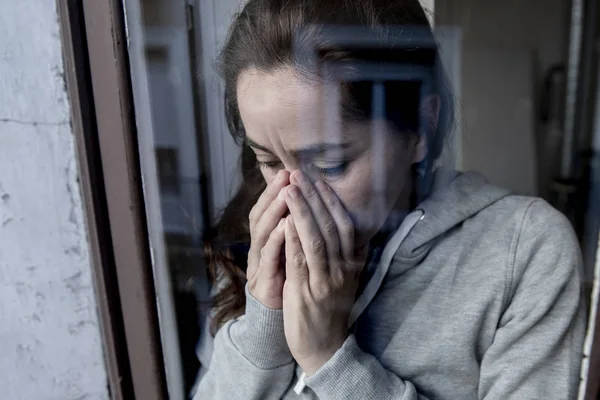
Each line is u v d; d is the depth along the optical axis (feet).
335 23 1.63
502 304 1.80
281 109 1.64
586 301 1.62
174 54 1.88
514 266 1.79
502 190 2.09
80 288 2.10
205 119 1.96
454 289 1.87
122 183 1.94
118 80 1.82
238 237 2.11
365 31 1.65
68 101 1.90
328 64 1.60
